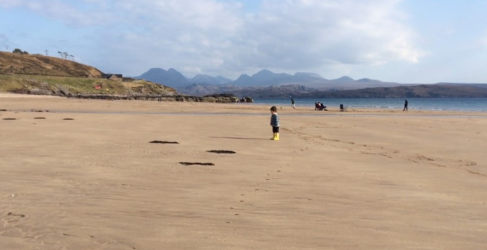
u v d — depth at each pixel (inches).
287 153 585.3
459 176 436.1
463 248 212.7
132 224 239.5
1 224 232.5
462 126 1155.3
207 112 1926.7
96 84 6318.9
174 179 380.8
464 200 325.1
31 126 911.0
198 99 5374.0
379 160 538.0
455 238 228.7
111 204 283.6
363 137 845.2
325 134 901.8
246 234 227.0
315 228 241.1
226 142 711.1
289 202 303.9
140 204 286.2
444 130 1019.9
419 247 212.2
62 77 6368.1
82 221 242.1
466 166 509.0
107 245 203.9
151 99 4901.6
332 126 1122.7
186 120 1254.9
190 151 581.9
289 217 263.9
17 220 240.5
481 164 525.7
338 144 718.5
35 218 245.0
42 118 1181.1
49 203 280.8
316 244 213.0
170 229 232.1
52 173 391.2
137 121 1169.4
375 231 237.8
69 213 257.9
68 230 225.0
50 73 7091.5
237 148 631.2
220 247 204.8
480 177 433.1
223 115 1611.7
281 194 329.7
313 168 462.3
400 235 231.6
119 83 6756.9
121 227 233.0
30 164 437.1
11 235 215.2
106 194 312.3
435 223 257.4
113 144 637.9
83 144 625.6
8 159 465.1
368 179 404.2
